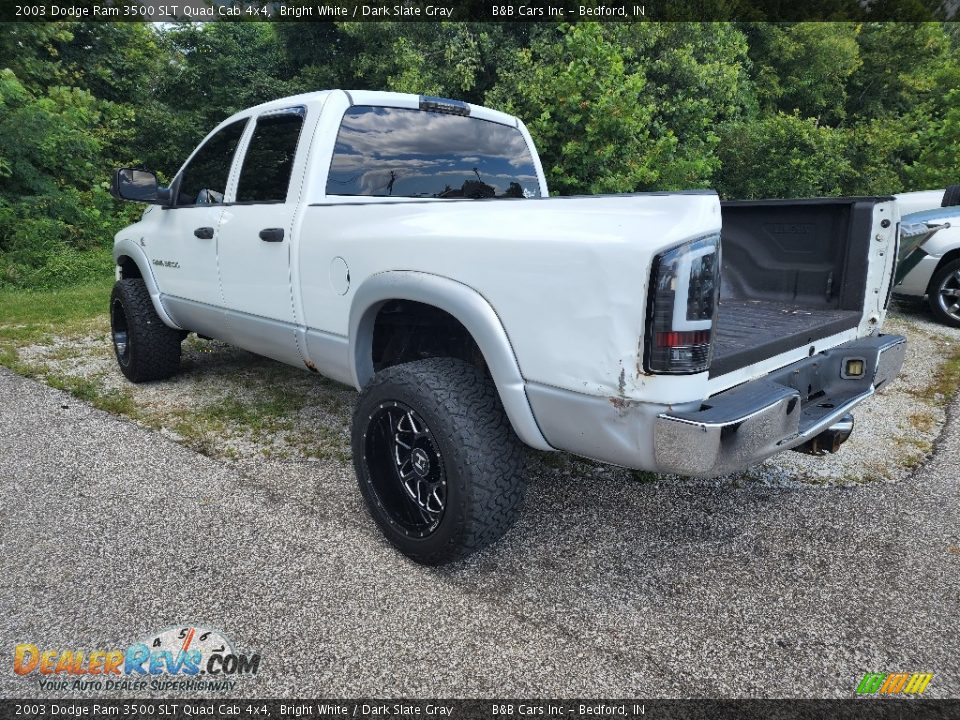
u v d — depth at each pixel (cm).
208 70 1678
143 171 373
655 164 1043
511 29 1275
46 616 213
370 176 309
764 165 1459
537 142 1009
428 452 232
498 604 223
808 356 251
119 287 437
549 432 209
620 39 1244
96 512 278
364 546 256
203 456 337
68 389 442
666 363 178
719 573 243
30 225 1054
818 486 313
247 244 321
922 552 257
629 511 287
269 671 192
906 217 691
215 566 241
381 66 1333
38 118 1105
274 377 474
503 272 205
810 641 207
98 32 1608
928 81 2375
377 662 196
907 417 409
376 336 281
